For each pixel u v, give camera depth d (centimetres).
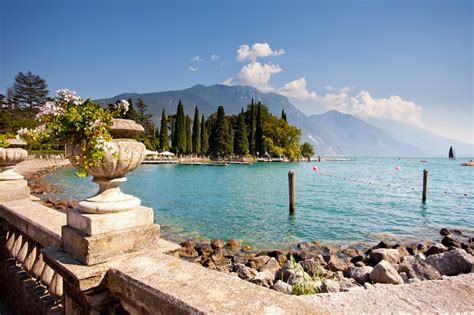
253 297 159
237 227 1408
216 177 3997
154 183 3259
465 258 594
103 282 212
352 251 1042
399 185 3253
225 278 185
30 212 386
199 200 2147
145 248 242
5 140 478
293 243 1166
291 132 8388
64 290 246
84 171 231
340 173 5097
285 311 145
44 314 314
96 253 216
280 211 1781
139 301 185
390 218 1619
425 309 311
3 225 430
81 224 230
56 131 226
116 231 228
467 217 1658
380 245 1073
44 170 3831
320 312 148
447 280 373
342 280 598
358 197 2344
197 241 1163
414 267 607
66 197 2228
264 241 1195
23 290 367
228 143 7600
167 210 1780
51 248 252
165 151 7619
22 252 382
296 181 3647
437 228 1417
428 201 2180
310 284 482
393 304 319
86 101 232
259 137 8050
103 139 217
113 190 246
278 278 707
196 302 154
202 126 8275
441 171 5975
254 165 6969
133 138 249
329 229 1384
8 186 463
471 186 3188
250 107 8900
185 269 201
